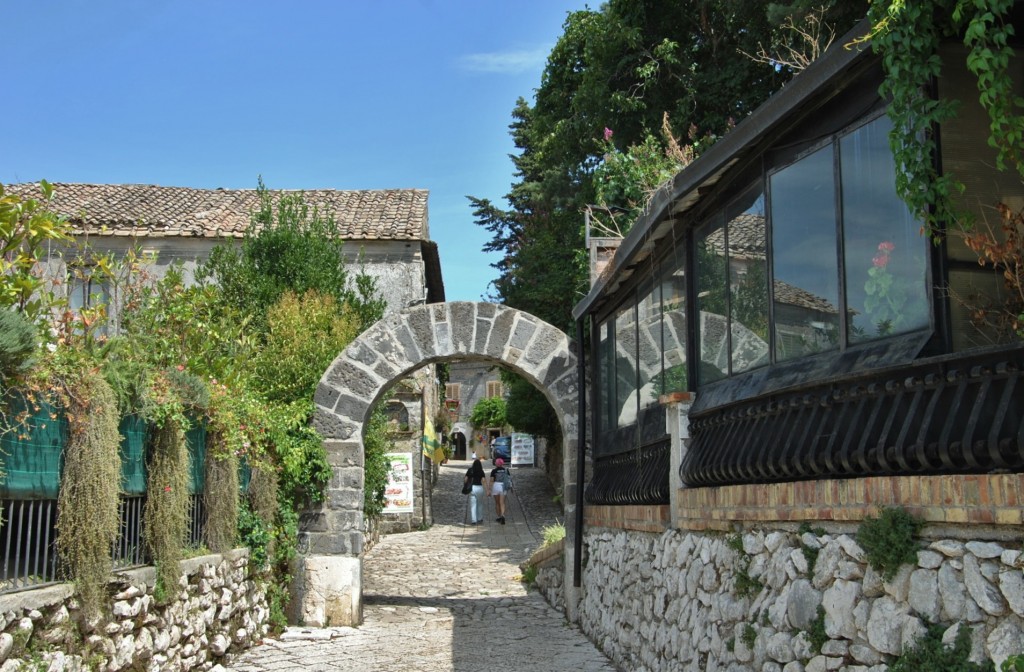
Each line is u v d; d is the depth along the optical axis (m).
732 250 6.58
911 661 3.62
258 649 10.15
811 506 4.60
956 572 3.54
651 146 15.00
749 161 6.18
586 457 12.27
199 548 8.88
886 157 4.72
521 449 40.25
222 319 11.57
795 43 13.95
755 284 6.14
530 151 35.69
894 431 4.10
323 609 11.77
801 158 5.52
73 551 5.84
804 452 4.75
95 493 5.93
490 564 17.67
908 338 4.51
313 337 14.88
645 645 7.83
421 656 9.79
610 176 15.06
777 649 4.76
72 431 5.94
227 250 17.91
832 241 5.17
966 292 4.38
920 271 4.45
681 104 16.53
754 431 5.56
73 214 19.69
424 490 23.70
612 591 9.52
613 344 10.69
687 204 7.19
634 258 8.71
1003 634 3.29
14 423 5.36
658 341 8.54
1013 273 4.35
